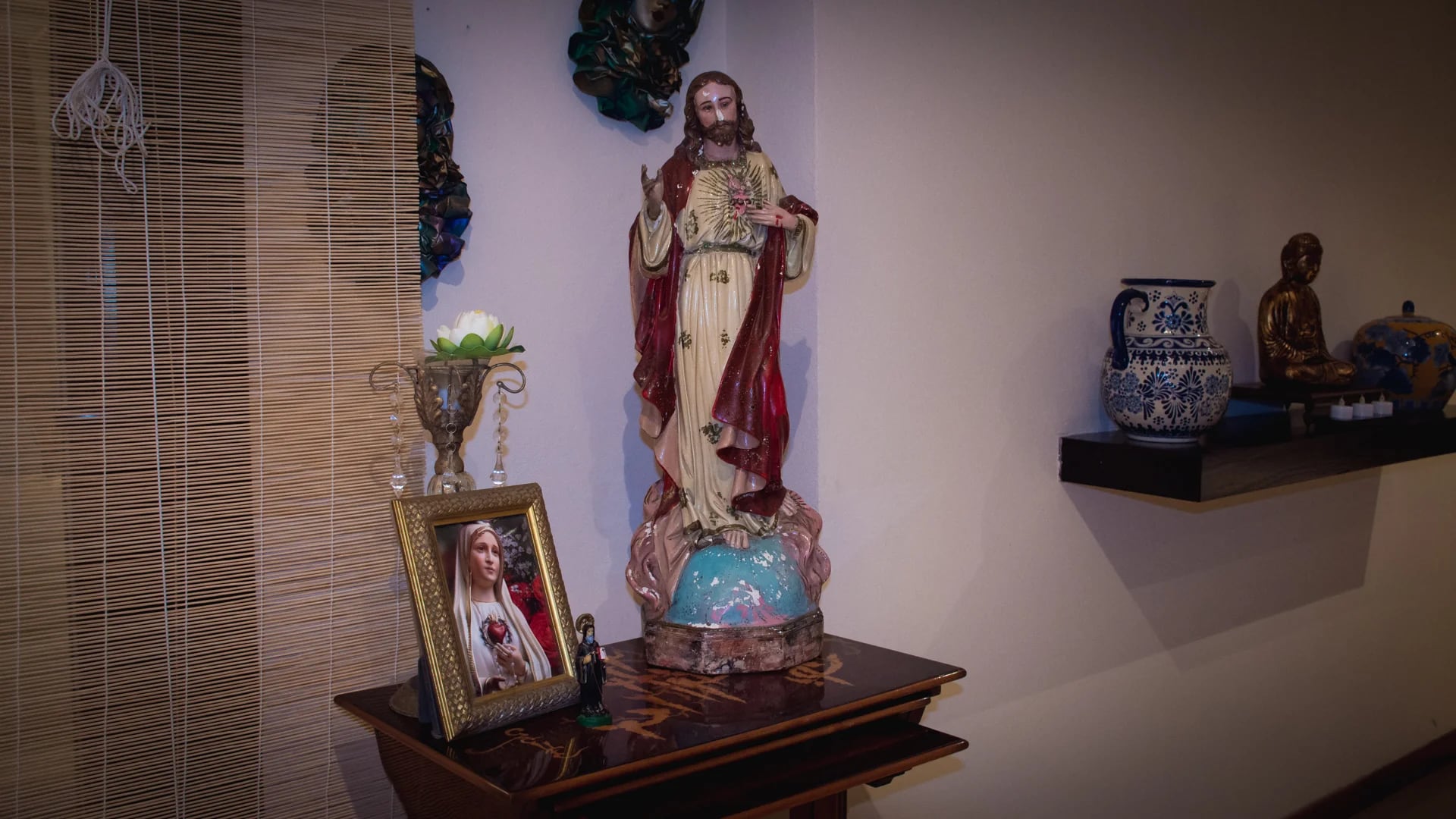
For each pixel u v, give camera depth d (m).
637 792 1.40
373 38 1.61
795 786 1.43
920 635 2.06
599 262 1.94
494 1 1.80
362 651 1.63
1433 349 2.69
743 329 1.59
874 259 1.94
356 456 1.62
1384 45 3.08
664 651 1.65
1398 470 3.24
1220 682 2.74
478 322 1.44
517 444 1.85
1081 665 2.38
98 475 1.44
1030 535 2.25
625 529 1.99
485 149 1.79
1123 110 2.38
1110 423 2.40
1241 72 2.65
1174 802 2.64
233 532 1.53
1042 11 2.20
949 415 2.08
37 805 1.41
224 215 1.51
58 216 1.40
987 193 2.12
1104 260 2.36
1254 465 2.14
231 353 1.52
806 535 1.72
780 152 1.92
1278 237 2.80
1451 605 3.45
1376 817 3.09
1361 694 3.18
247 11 1.51
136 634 1.47
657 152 2.01
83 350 1.42
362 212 1.61
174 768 1.50
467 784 1.35
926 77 2.00
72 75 1.40
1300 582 2.94
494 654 1.42
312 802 1.61
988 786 2.22
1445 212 3.35
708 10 2.04
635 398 1.99
